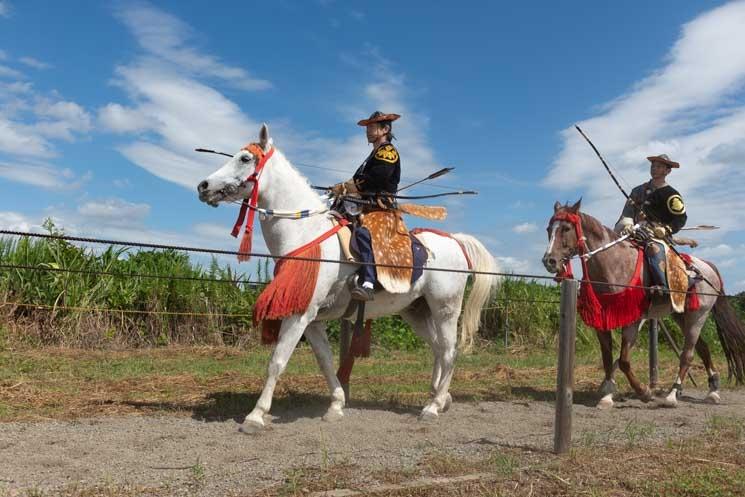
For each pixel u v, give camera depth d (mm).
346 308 6023
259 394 7156
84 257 12531
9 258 11797
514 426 5891
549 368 10750
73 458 4480
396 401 7172
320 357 6086
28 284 11727
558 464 4359
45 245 12242
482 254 6805
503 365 10719
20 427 5391
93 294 12195
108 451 4664
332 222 5891
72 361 9734
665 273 7422
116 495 3646
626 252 7344
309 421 5941
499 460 4367
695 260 8133
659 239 7684
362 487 3818
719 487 3859
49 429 5367
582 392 8422
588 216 7414
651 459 4559
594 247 7324
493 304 15234
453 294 6473
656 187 8000
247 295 13531
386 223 6090
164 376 8320
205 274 13422
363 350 6633
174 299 12961
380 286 5984
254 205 5668
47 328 11609
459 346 6773
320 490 3754
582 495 3736
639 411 7047
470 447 4953
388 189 6160
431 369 10156
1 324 11133
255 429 5344
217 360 10602
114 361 9891
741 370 8359
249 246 5637
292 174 5883
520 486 3889
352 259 5801
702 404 7828
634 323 7414
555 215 7422
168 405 6484
